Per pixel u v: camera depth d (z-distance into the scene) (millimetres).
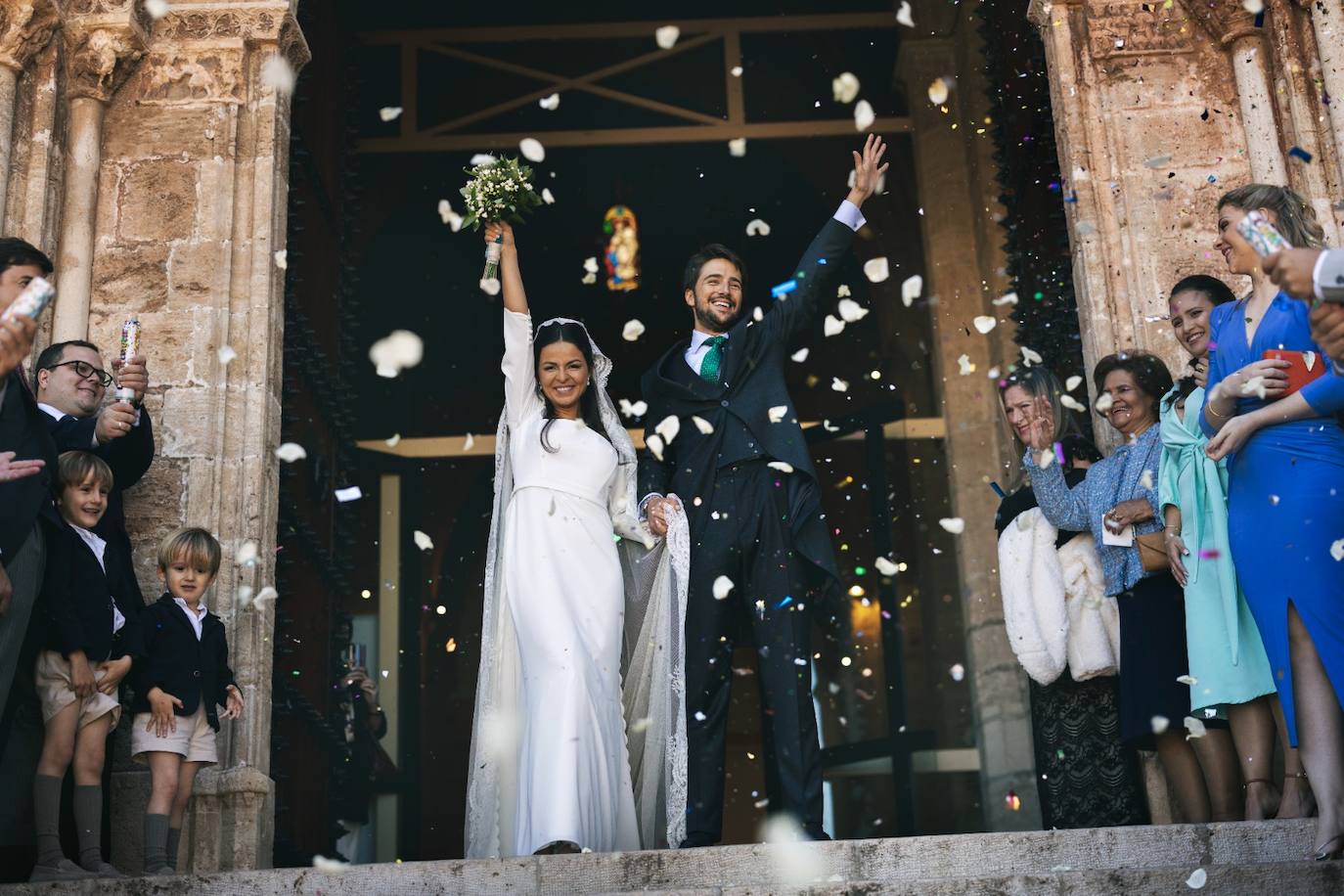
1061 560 6164
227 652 5848
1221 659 5215
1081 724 6086
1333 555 4305
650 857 4500
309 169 8344
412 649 12727
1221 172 7262
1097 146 7348
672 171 14633
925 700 12266
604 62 14242
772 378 6004
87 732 5277
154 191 7176
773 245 14695
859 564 13406
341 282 9078
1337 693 4219
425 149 14055
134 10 7242
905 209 13352
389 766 12312
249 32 7422
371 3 13992
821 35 13938
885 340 13391
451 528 14367
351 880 4441
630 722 5863
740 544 5762
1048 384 6227
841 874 4500
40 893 4332
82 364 5980
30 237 6855
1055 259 8281
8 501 4848
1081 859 4484
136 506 6625
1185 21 7516
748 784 13594
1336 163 7023
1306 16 7285
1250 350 4746
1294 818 4812
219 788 6086
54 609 5109
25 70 7070
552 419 5984
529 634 5500
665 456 6109
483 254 14984
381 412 14617
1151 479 5621
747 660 13891
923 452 12508
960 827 11633
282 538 7125
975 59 12211
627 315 15117
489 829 5562
